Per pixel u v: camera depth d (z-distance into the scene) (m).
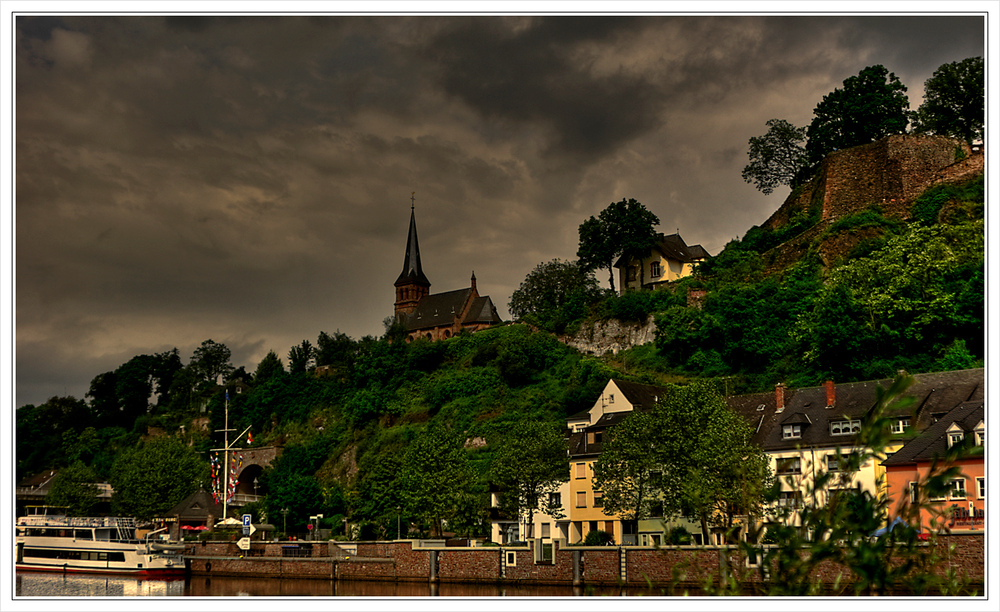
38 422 163.25
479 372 120.00
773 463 61.75
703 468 51.66
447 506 73.75
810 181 116.69
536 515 75.88
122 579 72.81
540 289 133.50
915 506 9.47
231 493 91.62
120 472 115.19
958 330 79.56
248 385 169.75
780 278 101.81
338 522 96.56
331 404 137.38
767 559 9.98
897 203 101.44
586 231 127.50
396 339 144.62
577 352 116.94
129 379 173.50
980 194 95.50
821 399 68.69
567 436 83.06
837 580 9.72
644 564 53.00
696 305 108.12
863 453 9.27
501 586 60.06
